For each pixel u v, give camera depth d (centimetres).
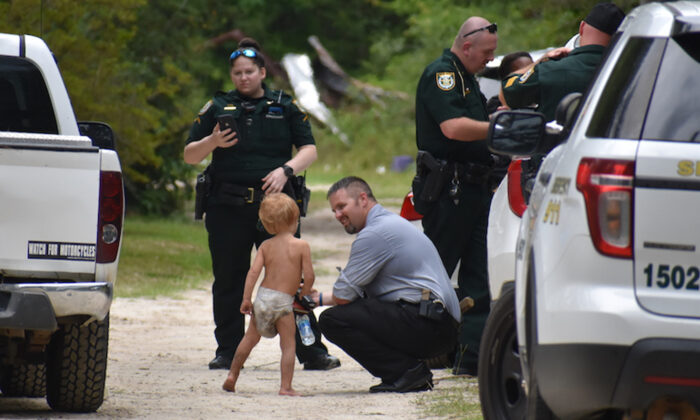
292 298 2427
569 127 1561
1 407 2273
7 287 1905
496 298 2077
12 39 2214
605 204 1318
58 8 6209
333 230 9331
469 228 2645
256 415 2122
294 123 2867
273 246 2439
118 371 2817
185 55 9869
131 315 4234
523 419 1767
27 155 1944
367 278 2433
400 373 2425
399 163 16175
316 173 16325
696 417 1320
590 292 1319
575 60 2188
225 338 2900
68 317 1961
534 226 1461
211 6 11788
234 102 2845
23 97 2219
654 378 1286
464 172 2619
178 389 2502
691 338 1288
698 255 1300
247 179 2830
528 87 2200
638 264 1309
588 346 1307
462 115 2561
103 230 1977
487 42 2584
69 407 2164
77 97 6488
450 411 2095
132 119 7188
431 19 15988
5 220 1941
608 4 2200
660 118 1327
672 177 1305
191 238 8188
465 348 2631
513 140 1675
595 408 1325
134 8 7388
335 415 2116
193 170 10262
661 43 1359
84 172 1969
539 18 9919
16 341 2131
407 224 2480
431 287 2445
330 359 2867
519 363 1784
